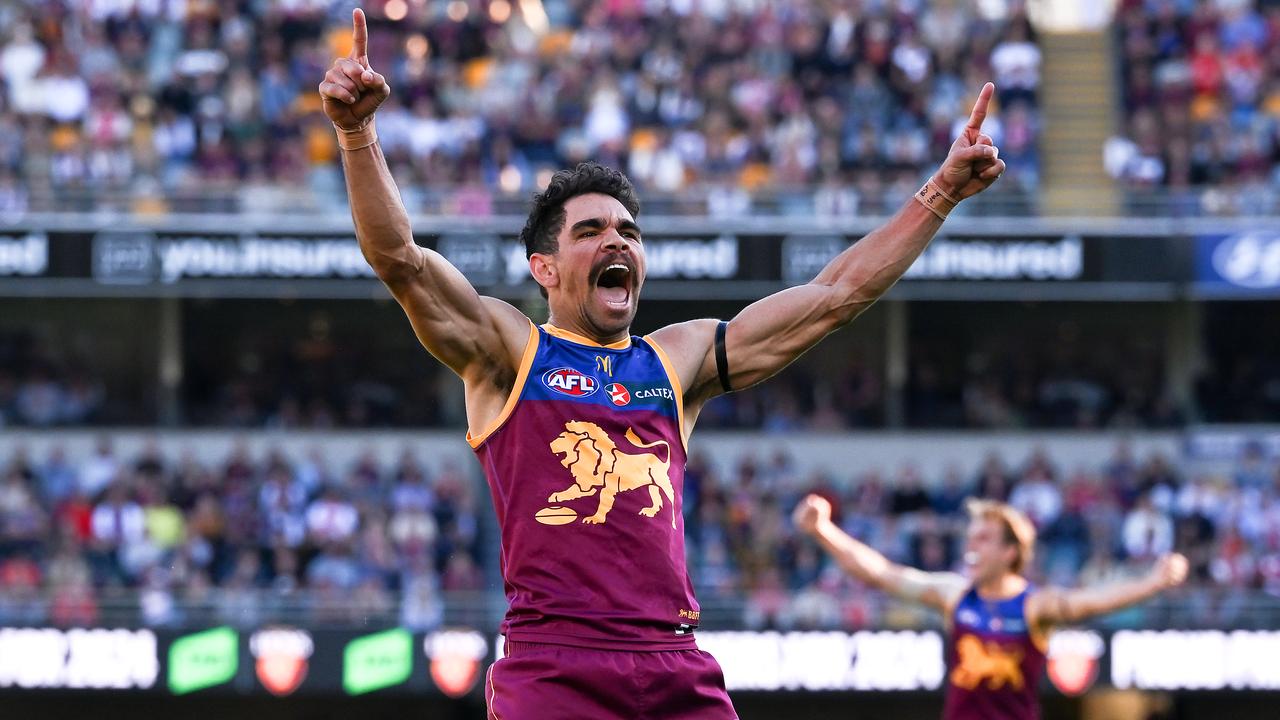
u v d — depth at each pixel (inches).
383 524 599.5
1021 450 689.6
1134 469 635.5
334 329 722.8
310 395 717.3
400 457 690.2
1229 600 521.3
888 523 593.6
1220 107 718.5
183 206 624.1
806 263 618.5
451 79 716.0
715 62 719.7
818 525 298.8
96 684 510.6
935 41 730.2
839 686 514.9
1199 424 690.8
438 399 716.0
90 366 713.6
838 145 689.0
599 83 708.0
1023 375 719.1
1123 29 750.5
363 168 137.9
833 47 719.1
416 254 140.9
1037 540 605.0
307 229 620.4
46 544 587.8
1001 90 714.2
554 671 139.6
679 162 683.4
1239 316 717.3
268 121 693.3
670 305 737.0
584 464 143.5
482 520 646.5
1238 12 750.5
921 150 688.4
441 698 541.0
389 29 735.1
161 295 701.9
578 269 147.6
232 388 711.1
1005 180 636.1
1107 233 623.5
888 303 720.3
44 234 612.1
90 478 637.9
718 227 619.2
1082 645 511.2
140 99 698.8
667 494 145.6
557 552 142.0
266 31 721.6
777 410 695.1
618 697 139.6
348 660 515.2
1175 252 624.4
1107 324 722.8
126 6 724.0
